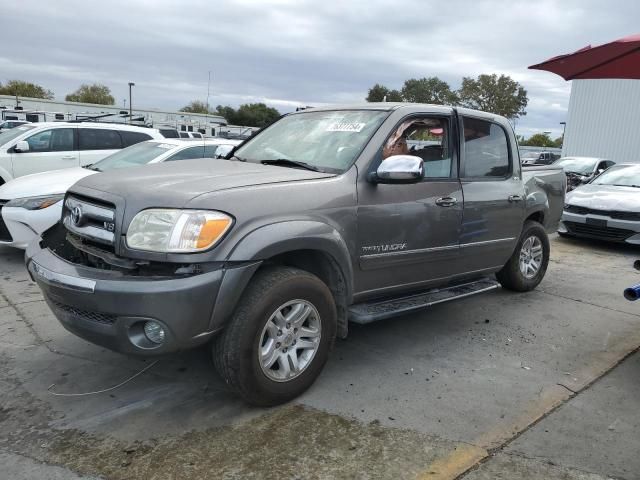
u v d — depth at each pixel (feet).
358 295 12.82
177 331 9.64
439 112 14.74
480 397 11.97
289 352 11.18
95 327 10.00
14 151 30.04
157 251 9.66
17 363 12.94
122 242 10.00
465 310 18.12
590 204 30.17
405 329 16.10
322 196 11.50
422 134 14.26
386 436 10.25
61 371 12.58
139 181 10.98
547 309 18.54
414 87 260.01
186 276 9.63
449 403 11.64
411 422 10.80
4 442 9.73
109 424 10.41
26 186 21.80
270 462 9.34
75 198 11.61
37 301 17.43
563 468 9.48
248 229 10.16
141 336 9.89
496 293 20.24
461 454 9.75
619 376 13.35
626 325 17.16
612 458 9.84
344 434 10.28
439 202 14.10
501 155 17.03
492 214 16.10
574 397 12.15
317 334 11.54
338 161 12.73
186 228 9.66
